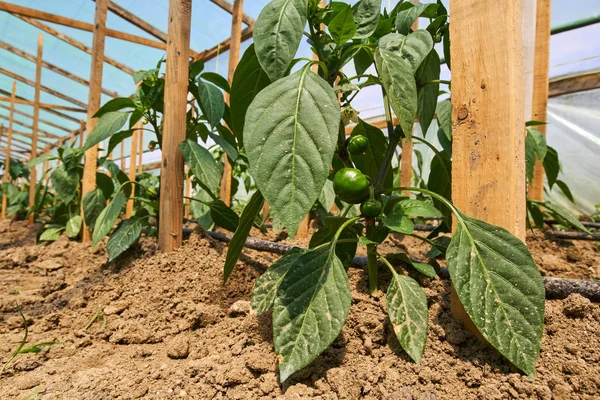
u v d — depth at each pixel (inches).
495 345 35.3
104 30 125.1
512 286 36.4
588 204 194.9
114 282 74.2
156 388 41.1
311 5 47.8
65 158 125.1
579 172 191.5
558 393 34.9
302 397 36.9
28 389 42.9
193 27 264.5
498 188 40.5
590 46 165.0
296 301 39.0
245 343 48.4
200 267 72.4
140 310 62.4
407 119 37.8
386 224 43.0
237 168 174.7
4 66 443.8
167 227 80.6
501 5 40.1
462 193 43.1
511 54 39.6
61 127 609.0
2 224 231.3
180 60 81.7
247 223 49.4
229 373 41.1
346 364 41.8
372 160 64.5
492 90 40.9
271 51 40.3
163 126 85.0
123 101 88.9
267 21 41.5
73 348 53.1
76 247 113.6
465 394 36.5
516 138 39.9
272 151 35.2
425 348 42.2
